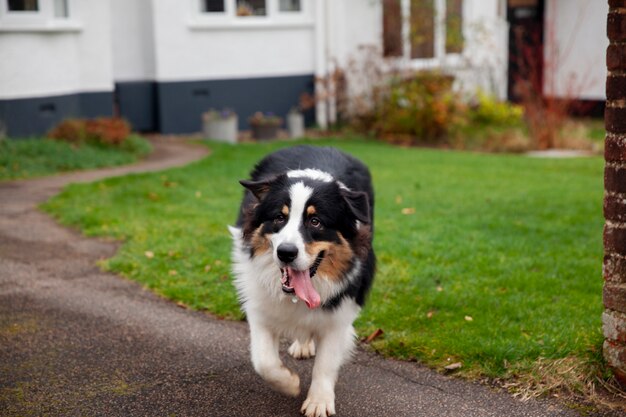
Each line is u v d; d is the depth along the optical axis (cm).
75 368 427
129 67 1518
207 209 819
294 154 448
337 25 1617
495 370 411
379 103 1555
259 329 386
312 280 366
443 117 1456
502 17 1795
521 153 1386
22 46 1254
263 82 1587
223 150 1284
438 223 747
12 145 1145
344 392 402
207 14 1505
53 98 1320
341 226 365
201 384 410
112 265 617
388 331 474
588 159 1262
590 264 588
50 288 571
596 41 1716
